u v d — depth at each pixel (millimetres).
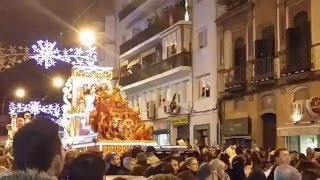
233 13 29953
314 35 23047
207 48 33688
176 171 9273
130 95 49438
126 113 18094
